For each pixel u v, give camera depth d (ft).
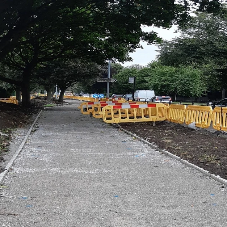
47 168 25.73
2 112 58.90
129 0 50.34
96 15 63.82
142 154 31.83
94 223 15.43
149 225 15.25
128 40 77.51
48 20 61.87
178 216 16.34
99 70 133.69
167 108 56.59
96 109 73.72
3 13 52.54
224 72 87.51
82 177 23.26
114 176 23.66
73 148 34.65
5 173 23.50
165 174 24.36
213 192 20.15
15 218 15.93
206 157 28.81
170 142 37.01
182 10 55.01
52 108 108.27
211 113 44.39
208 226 15.20
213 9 52.70
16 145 35.35
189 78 153.58
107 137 42.86
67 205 17.71
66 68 129.70
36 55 94.63
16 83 100.73
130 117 63.41
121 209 17.20
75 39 82.89
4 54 64.54
